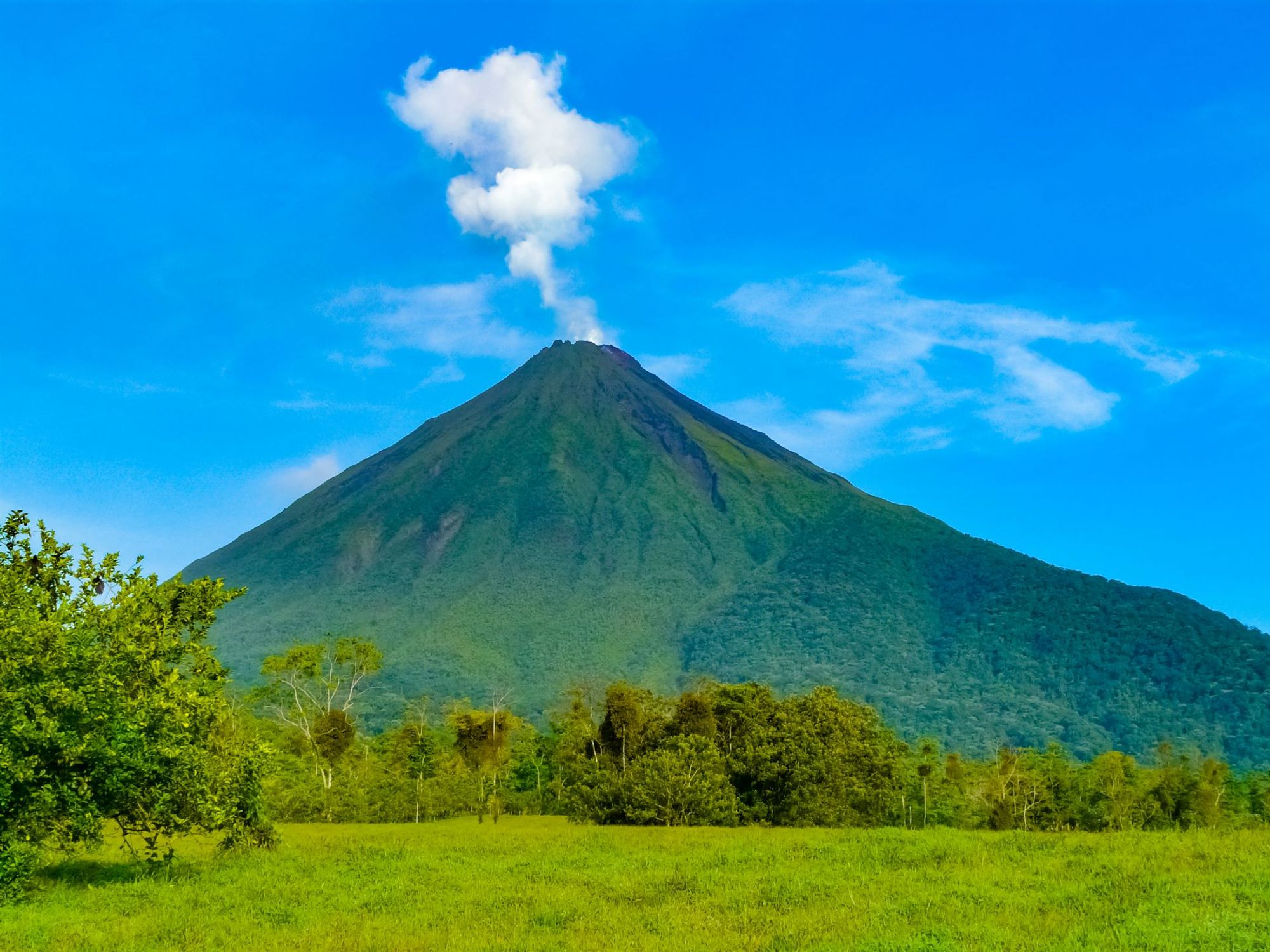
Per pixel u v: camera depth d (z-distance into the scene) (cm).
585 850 3241
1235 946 1509
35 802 2206
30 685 2245
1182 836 3203
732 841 3553
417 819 6625
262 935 1789
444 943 1681
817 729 6288
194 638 2734
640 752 7212
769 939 1645
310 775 7638
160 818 2486
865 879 2306
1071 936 1592
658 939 1661
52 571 2516
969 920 1777
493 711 8881
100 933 1797
